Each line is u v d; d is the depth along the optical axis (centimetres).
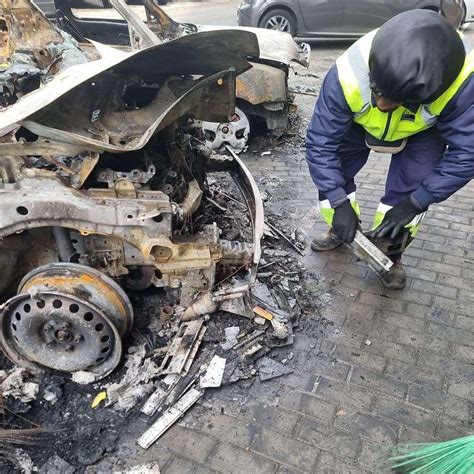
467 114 247
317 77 870
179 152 293
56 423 239
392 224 287
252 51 269
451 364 275
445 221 418
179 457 223
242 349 277
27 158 245
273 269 351
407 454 216
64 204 234
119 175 244
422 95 222
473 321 307
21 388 253
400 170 309
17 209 235
